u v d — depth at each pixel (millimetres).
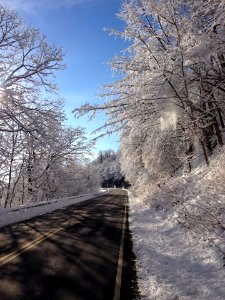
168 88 13594
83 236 13312
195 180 17234
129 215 21750
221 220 9602
